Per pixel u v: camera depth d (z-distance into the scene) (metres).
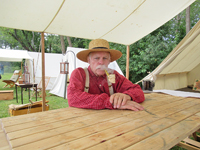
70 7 1.83
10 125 0.72
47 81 6.11
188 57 3.15
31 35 15.52
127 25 2.48
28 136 0.60
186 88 3.86
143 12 2.16
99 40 1.26
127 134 0.63
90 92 1.29
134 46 7.70
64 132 0.64
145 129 0.68
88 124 0.74
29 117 0.86
